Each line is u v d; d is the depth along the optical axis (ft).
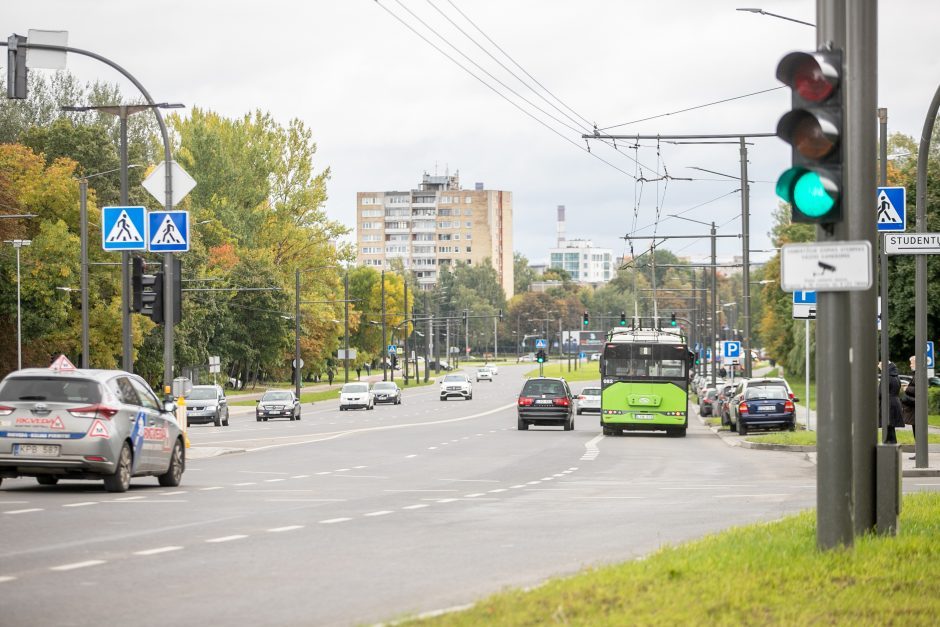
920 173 103.40
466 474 110.01
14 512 70.33
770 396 186.29
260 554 53.62
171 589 44.11
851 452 45.09
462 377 437.58
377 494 87.10
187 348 374.63
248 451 148.87
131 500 79.71
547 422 213.46
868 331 52.85
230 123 458.09
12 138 443.32
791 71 44.39
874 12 52.11
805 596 38.17
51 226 301.43
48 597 42.24
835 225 44.39
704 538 53.78
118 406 85.35
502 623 34.32
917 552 46.93
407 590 43.86
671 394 192.85
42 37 121.39
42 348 312.50
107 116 451.53
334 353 584.81
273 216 457.68
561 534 61.46
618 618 34.58
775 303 471.62
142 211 128.26
